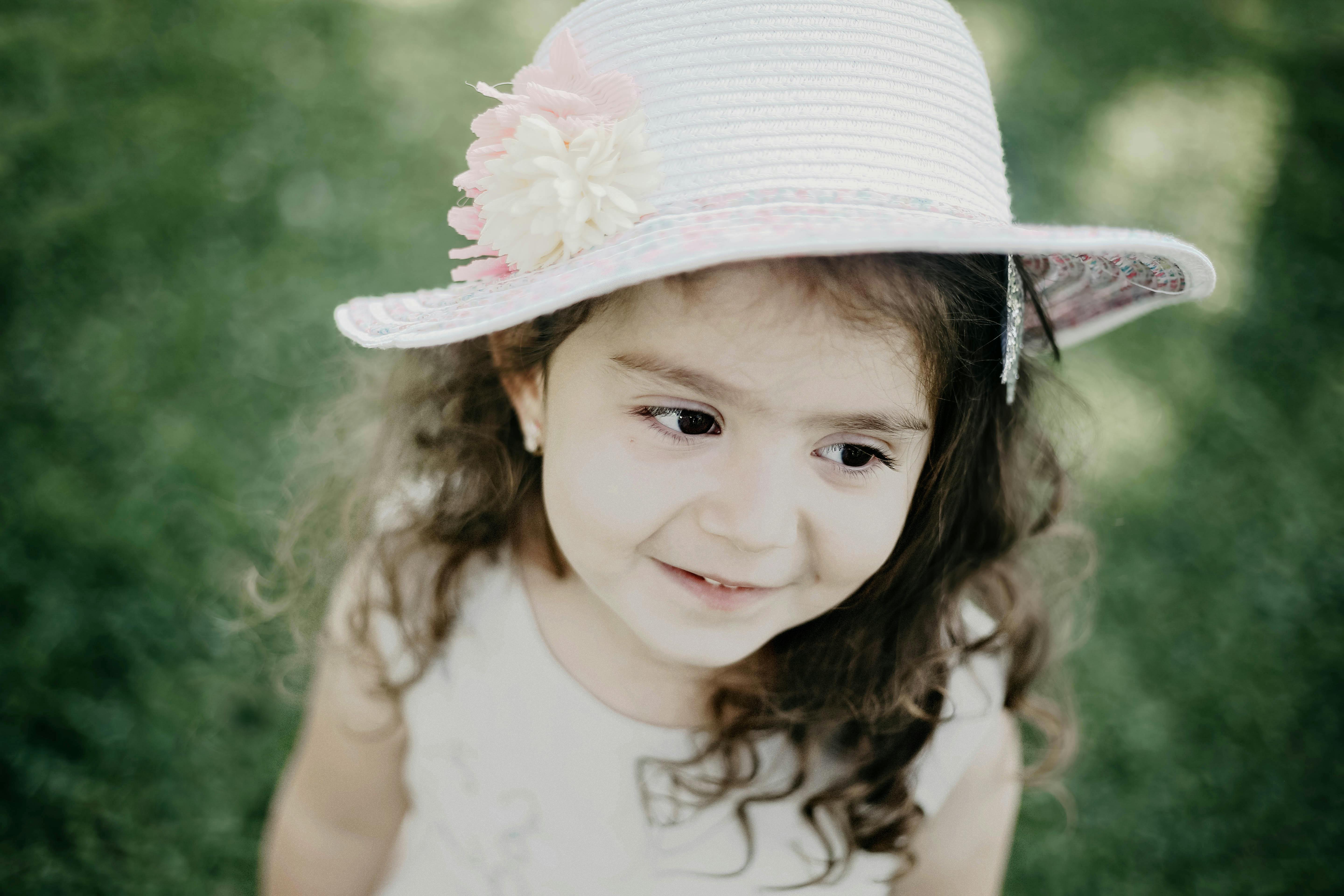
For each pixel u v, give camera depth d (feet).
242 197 10.75
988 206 3.34
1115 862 7.74
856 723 4.34
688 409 3.20
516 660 4.49
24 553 8.13
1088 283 3.99
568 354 3.34
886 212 2.91
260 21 12.34
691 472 3.21
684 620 3.52
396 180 11.28
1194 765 8.29
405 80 12.17
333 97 11.78
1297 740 8.50
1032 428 4.83
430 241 10.88
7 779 7.14
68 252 9.93
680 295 2.99
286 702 7.68
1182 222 12.49
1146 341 11.03
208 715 7.66
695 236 2.74
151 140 10.95
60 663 7.70
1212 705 8.64
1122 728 8.39
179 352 9.53
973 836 4.70
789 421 3.12
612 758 4.40
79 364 9.29
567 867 4.54
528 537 4.56
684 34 3.17
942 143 3.21
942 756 4.39
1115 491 9.80
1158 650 8.91
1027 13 14.57
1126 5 14.89
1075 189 12.57
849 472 3.31
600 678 4.36
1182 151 13.26
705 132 3.11
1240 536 9.73
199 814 7.28
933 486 3.91
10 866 6.84
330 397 9.34
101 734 7.45
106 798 7.22
